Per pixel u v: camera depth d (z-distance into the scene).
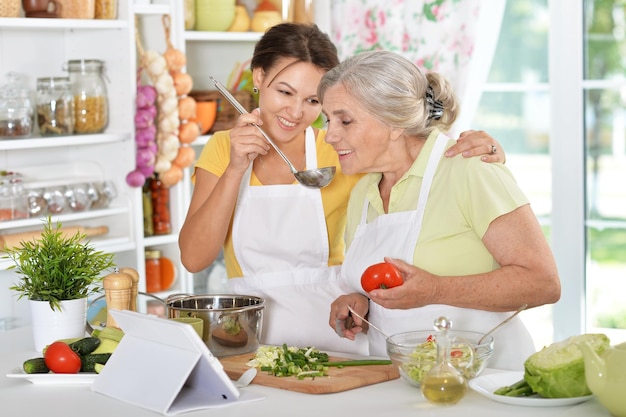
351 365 2.27
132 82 3.78
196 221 2.78
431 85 2.55
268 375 2.19
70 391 2.17
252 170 2.88
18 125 3.58
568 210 4.41
